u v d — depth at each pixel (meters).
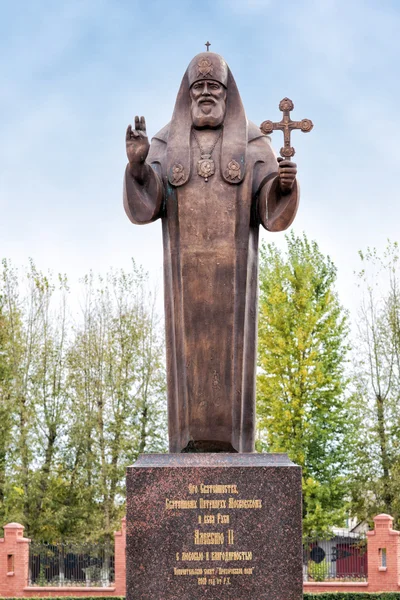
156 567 9.31
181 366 10.37
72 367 35.53
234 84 10.98
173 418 10.50
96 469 34.34
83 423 34.47
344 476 33.47
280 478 9.41
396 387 34.69
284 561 9.29
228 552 9.32
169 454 9.65
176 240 10.57
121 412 34.94
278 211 10.48
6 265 37.03
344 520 32.59
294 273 35.38
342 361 34.84
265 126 10.45
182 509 9.39
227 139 10.72
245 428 10.38
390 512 33.53
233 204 10.52
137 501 9.42
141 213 10.66
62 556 26.86
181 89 10.99
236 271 10.43
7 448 34.38
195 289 10.34
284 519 9.35
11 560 24.05
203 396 10.16
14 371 35.44
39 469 34.16
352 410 34.72
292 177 10.27
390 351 35.09
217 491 9.41
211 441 10.10
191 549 9.33
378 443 34.19
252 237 10.75
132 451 34.56
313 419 34.06
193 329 10.28
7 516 32.94
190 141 10.75
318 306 34.56
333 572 28.09
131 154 10.38
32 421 34.62
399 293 35.97
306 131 10.42
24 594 23.75
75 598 21.91
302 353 33.97
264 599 9.24
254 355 10.55
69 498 34.25
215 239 10.44
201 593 9.27
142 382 35.59
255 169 10.73
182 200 10.52
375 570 23.59
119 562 23.67
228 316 10.30
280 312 34.19
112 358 35.69
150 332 36.25
